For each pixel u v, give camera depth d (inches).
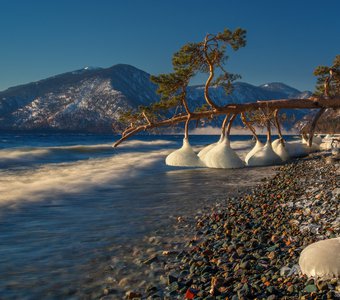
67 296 177.2
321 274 169.6
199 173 767.1
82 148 1643.7
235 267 201.0
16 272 209.2
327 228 255.8
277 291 162.6
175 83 814.5
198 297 165.6
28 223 327.9
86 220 339.9
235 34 736.3
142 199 455.2
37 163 1012.5
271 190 485.7
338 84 891.4
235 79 838.5
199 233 286.4
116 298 174.2
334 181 512.7
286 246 231.9
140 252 243.9
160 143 2593.5
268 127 973.2
